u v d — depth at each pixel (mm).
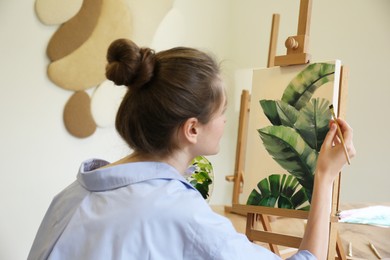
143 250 582
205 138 723
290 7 2457
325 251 828
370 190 2318
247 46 2539
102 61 1777
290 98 1153
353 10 2303
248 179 1247
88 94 1776
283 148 1166
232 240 604
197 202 633
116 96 1846
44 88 1648
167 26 2059
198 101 666
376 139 2283
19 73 1578
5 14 1527
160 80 657
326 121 1057
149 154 716
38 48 1618
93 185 690
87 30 1720
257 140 1238
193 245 587
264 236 1194
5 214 1582
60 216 723
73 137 1749
